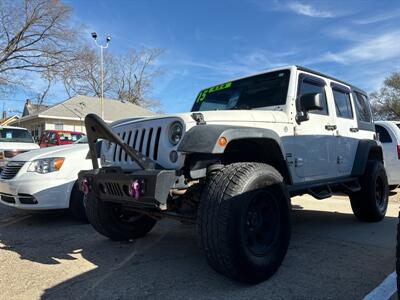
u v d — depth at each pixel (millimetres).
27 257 4250
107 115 34156
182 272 3734
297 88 4539
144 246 4648
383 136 8539
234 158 4098
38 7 25516
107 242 4828
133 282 3500
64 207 5711
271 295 3178
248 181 3252
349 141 5504
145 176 3213
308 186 4500
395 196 8461
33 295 3254
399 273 2836
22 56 25891
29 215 6578
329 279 3518
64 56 27016
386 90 51844
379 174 5980
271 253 3469
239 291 3264
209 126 3369
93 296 3213
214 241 3125
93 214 4523
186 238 5020
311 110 4434
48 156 5801
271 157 3934
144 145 3711
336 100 5410
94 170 3812
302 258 4125
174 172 3266
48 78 27094
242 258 3152
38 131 33781
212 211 3156
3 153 11000
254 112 3988
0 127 12602
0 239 5012
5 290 3359
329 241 4820
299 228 5570
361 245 4633
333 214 6668
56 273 3752
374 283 3422
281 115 4242
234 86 5129
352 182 5613
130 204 3832
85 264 4004
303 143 4449
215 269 3273
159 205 3215
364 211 5871
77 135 16609
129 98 49969
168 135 3541
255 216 3406
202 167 3434
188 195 3639
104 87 45875
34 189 5559
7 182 5816
